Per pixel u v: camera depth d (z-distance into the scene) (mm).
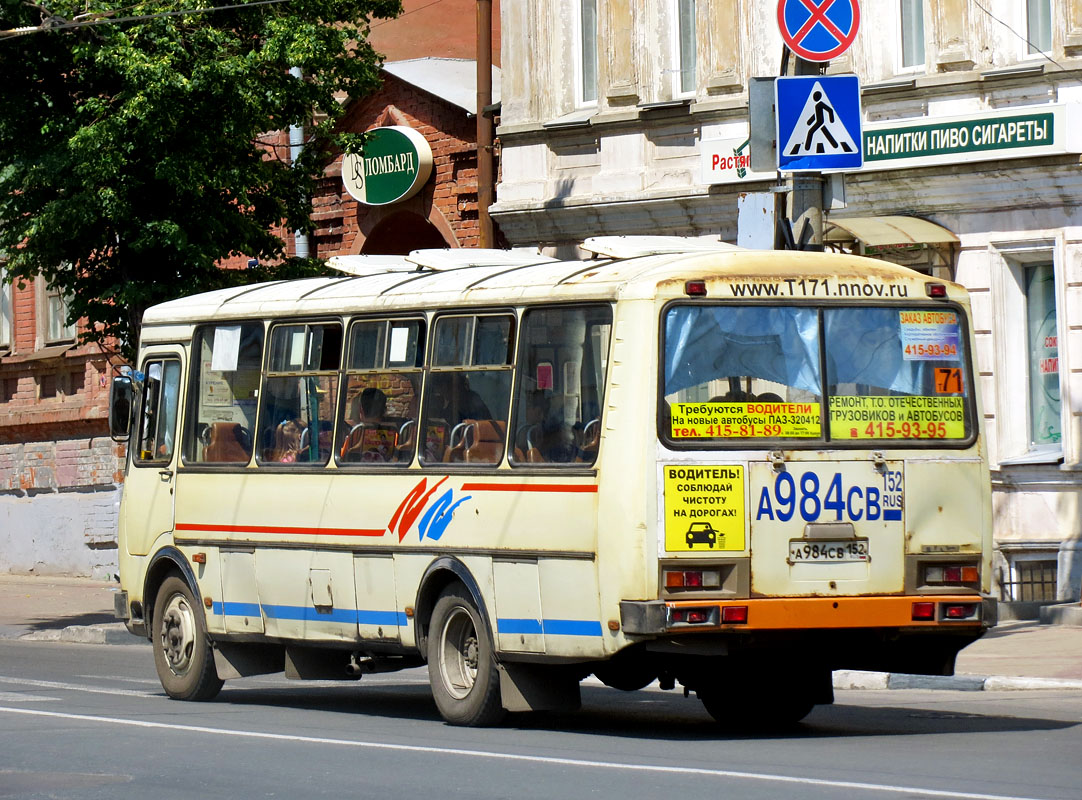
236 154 67938
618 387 35344
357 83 71250
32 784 30641
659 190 76750
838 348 36688
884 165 69625
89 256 69500
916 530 36625
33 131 67062
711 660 37781
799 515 35625
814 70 51312
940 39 69125
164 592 47625
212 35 65188
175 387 48000
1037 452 67625
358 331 42281
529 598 36875
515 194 82812
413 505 39875
